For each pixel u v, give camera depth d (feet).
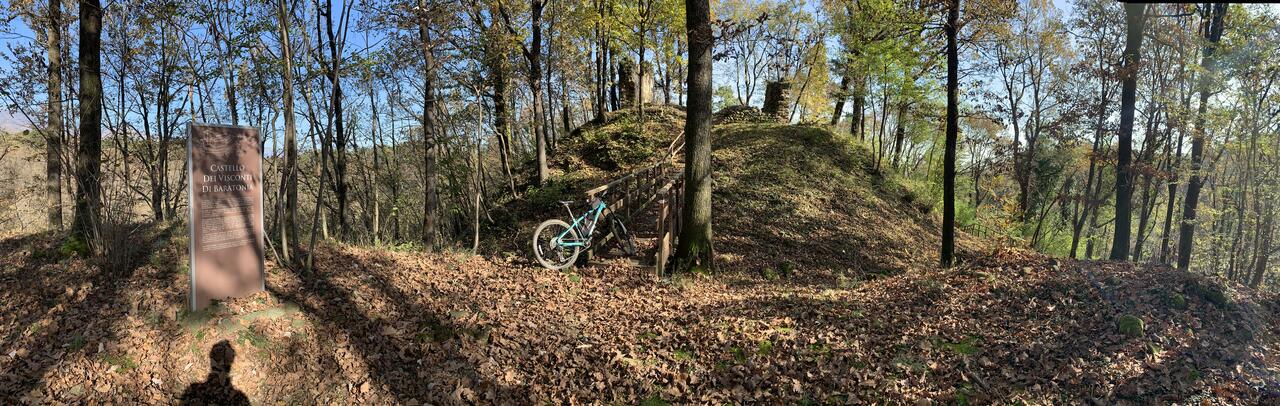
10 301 16.55
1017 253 26.43
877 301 21.97
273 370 15.21
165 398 13.67
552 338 18.72
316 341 16.53
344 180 38.52
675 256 30.14
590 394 15.44
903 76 55.47
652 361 17.26
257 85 29.12
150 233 22.74
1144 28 47.78
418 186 46.96
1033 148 63.26
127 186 30.89
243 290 17.43
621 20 65.62
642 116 68.13
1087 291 19.62
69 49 33.06
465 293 22.16
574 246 27.96
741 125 73.05
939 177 76.28
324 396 14.76
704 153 29.40
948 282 23.21
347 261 23.35
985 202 89.51
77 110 33.09
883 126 61.52
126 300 16.49
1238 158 58.65
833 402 14.34
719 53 29.25
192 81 36.76
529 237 38.22
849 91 60.13
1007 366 15.17
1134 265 22.44
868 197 56.13
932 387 14.46
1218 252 67.87
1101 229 88.33
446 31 32.42
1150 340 15.64
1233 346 15.38
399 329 18.13
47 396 12.96
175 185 41.96
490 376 16.10
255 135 17.79
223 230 16.80
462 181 41.57
